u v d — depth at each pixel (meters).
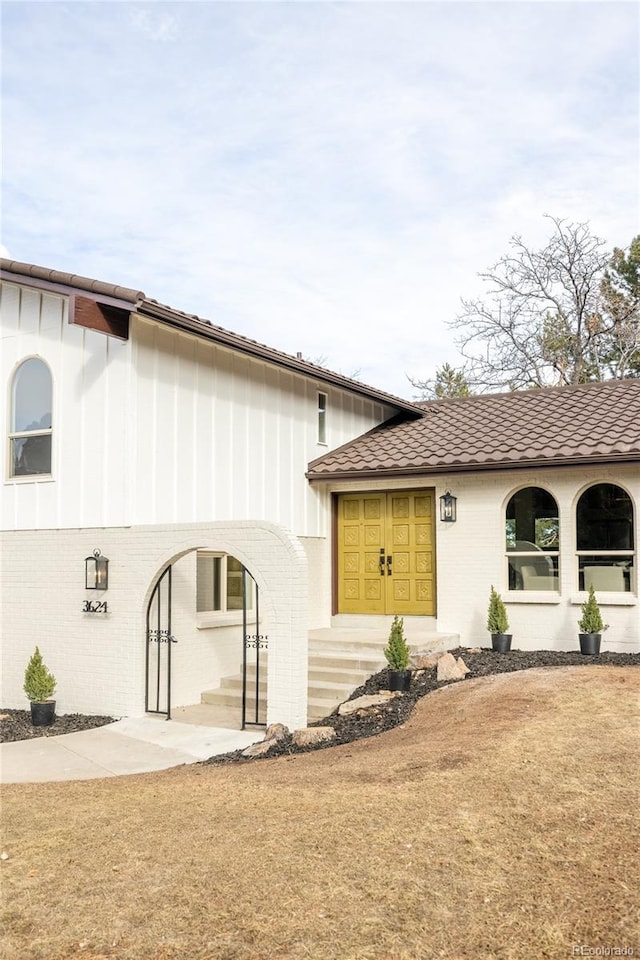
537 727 8.01
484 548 13.95
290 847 5.37
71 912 4.65
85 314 10.49
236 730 10.25
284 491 14.29
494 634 13.14
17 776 8.39
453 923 4.32
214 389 12.59
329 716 10.66
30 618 11.99
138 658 10.91
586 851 5.07
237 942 4.24
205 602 12.58
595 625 12.47
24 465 12.27
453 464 13.77
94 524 11.33
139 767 8.68
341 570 15.63
